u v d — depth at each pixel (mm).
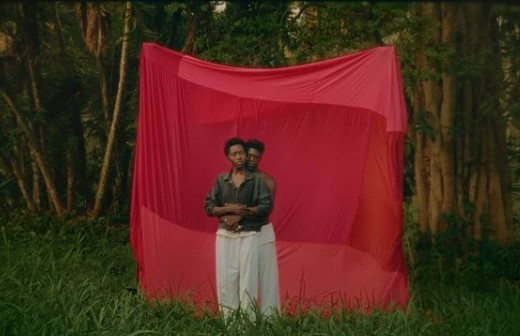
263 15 12219
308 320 8164
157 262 9625
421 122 12234
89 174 16375
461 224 12133
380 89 9133
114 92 15969
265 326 7980
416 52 11703
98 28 15625
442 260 11711
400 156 9062
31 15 15531
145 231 9648
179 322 8258
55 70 16094
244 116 9797
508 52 12305
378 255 9258
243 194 8578
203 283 9594
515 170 13641
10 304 7809
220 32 13055
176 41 15820
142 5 14047
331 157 9531
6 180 16484
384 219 9234
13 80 15742
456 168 12516
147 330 7516
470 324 8008
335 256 9484
